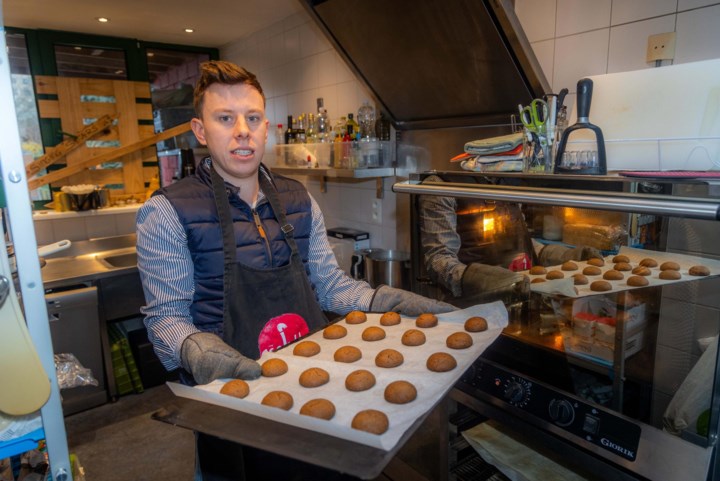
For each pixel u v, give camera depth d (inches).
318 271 45.6
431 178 38.4
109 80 107.7
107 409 86.4
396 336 38.9
